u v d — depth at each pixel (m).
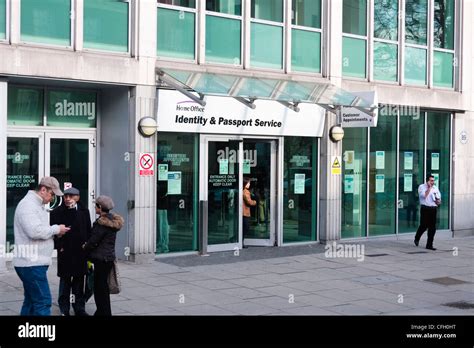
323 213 16.08
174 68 13.41
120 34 12.82
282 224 15.66
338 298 10.52
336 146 16.11
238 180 14.90
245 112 14.46
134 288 10.73
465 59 19.23
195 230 14.22
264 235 15.59
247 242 15.44
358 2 16.84
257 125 14.73
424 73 18.44
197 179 14.19
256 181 15.48
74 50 12.11
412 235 18.25
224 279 11.73
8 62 11.18
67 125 13.08
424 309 9.92
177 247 13.95
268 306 9.77
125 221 13.04
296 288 11.18
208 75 13.69
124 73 12.60
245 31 14.70
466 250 16.28
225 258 13.87
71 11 12.12
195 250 14.24
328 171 15.98
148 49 12.97
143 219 12.96
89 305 9.55
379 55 17.31
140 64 12.84
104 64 12.33
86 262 8.58
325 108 15.15
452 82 19.25
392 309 9.86
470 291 11.40
